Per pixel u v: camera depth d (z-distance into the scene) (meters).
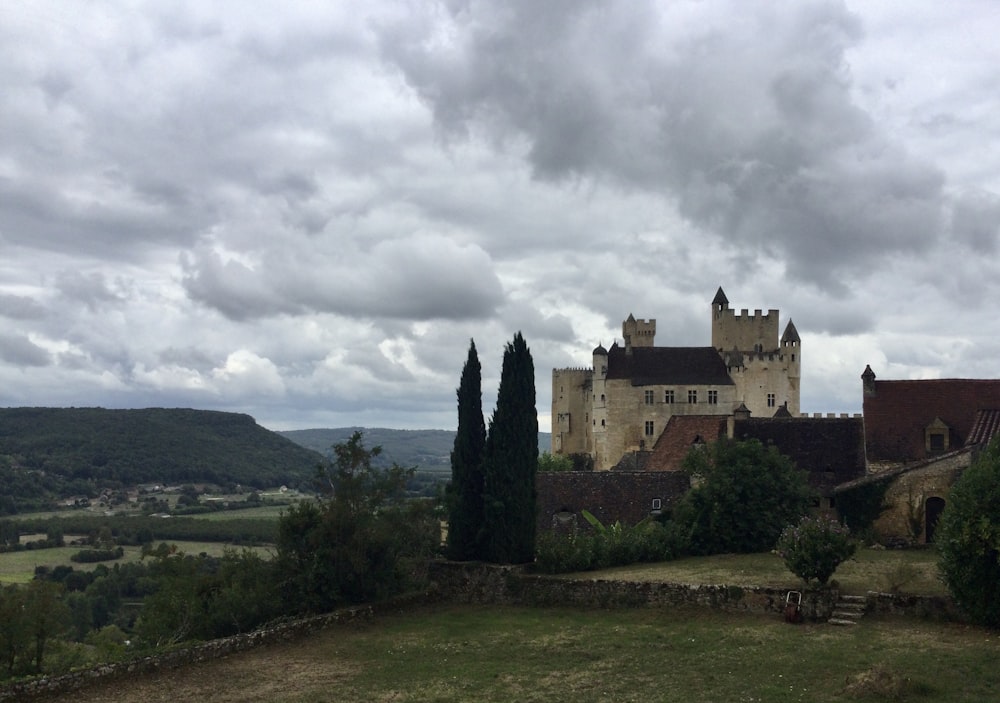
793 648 28.12
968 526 28.45
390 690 26.31
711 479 45.59
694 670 26.78
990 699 22.36
